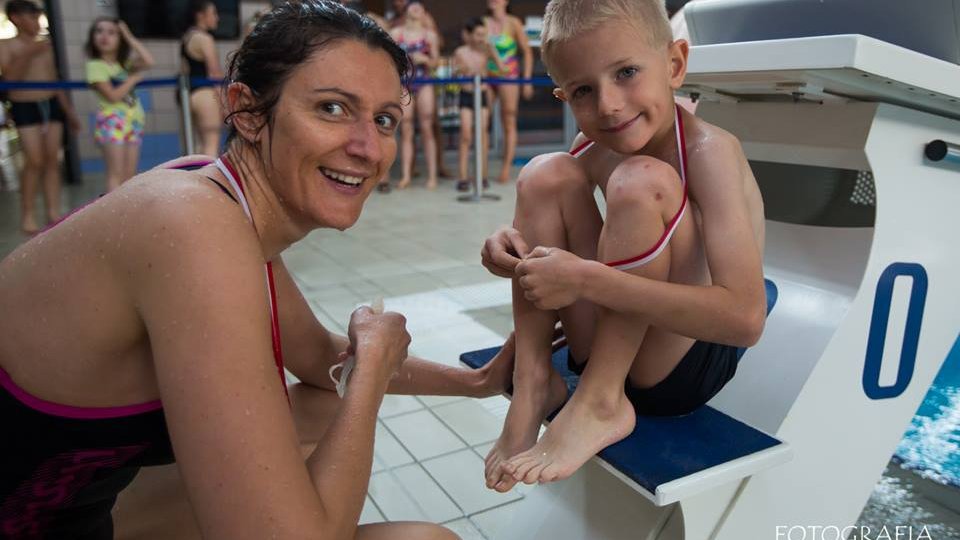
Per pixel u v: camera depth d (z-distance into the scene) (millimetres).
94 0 8156
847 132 1345
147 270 872
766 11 1481
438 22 9984
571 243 1295
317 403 1483
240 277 888
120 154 5414
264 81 941
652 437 1186
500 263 1249
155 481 1385
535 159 1330
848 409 1412
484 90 6852
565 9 1107
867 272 1390
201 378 856
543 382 1267
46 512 1052
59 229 945
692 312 1055
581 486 1472
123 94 5273
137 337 933
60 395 960
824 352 1362
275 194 1004
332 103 941
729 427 1225
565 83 1144
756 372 1427
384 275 4008
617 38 1069
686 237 1133
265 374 892
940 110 1369
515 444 1218
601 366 1163
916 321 1461
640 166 1099
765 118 1495
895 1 1283
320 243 4809
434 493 1950
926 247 1438
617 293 1063
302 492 887
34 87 4867
